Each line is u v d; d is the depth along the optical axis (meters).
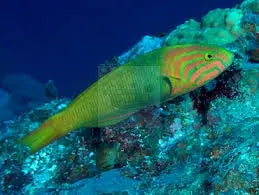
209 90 0.69
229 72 0.68
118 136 0.70
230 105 0.68
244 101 0.68
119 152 0.70
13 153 0.84
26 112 1.06
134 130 0.71
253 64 0.77
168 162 0.66
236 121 0.65
